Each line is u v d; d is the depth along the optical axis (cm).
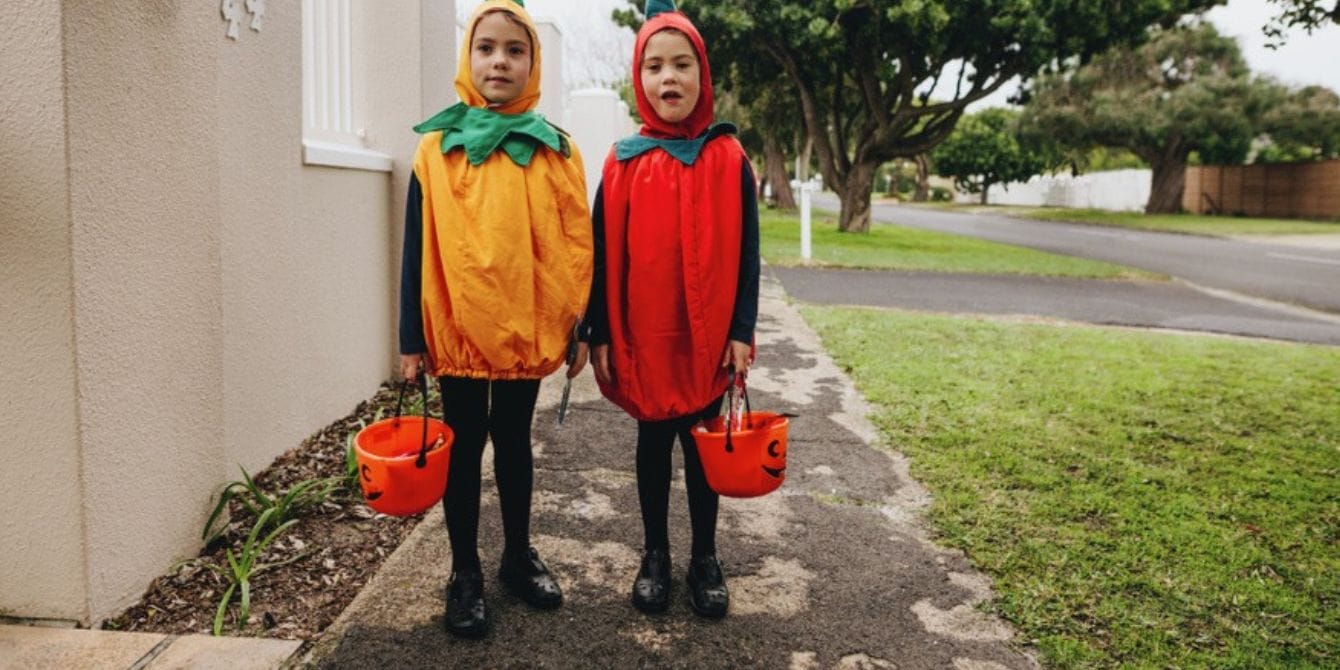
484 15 217
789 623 237
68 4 200
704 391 231
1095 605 249
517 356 219
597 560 272
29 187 205
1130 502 325
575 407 437
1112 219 3244
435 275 217
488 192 213
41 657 205
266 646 216
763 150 3841
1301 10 494
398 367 468
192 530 259
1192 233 2498
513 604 244
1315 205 3169
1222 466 369
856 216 1911
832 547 284
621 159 230
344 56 423
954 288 1000
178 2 237
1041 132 3481
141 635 217
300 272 360
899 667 218
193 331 254
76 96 204
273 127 333
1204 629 238
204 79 251
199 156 251
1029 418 430
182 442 253
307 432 371
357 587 253
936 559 276
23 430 214
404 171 447
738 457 221
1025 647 229
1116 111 3247
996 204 5666
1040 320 782
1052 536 293
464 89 225
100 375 219
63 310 209
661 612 242
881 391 473
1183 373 546
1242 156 3509
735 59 1919
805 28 1639
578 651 221
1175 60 3316
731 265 228
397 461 201
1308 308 977
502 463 238
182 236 246
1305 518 316
